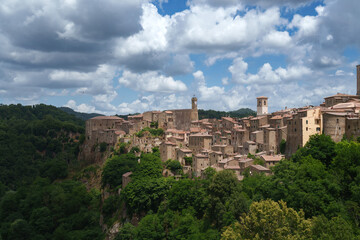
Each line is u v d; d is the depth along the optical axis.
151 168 157.38
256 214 70.50
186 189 123.19
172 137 195.25
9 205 173.75
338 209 78.00
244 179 123.25
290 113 172.38
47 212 158.12
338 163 96.00
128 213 144.12
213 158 161.88
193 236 100.38
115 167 178.00
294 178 90.50
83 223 155.88
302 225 66.19
